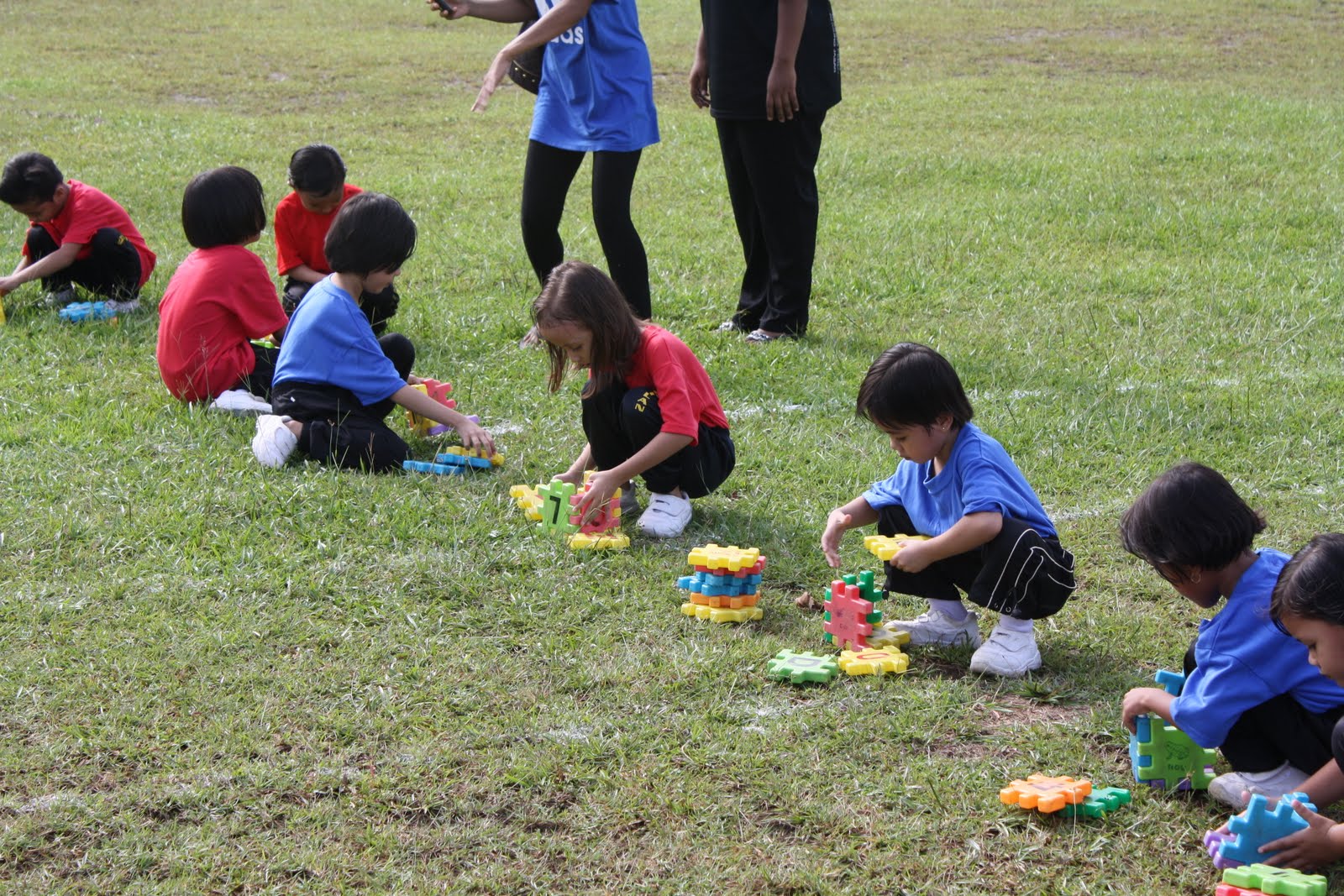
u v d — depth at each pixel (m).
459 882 3.70
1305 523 6.14
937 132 17.47
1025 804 3.99
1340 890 3.70
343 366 6.75
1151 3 29.66
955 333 9.27
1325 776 3.84
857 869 3.77
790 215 8.79
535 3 8.58
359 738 4.37
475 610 5.25
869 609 4.96
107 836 3.87
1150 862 3.82
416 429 7.29
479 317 9.39
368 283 6.92
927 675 4.88
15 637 4.95
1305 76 22.16
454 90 21.22
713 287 10.41
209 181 7.45
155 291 10.03
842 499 6.43
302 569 5.55
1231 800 4.05
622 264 8.66
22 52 23.17
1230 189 13.79
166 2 29.16
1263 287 10.26
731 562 5.19
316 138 17.16
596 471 6.36
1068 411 7.56
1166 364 8.50
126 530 5.84
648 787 4.13
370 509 6.16
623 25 8.27
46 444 6.84
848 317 9.70
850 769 4.23
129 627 5.05
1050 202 13.32
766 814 4.02
